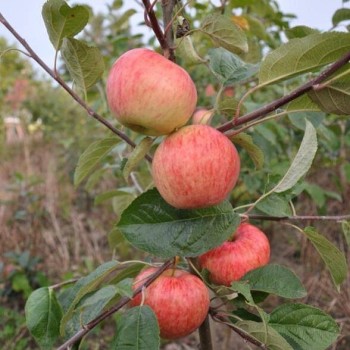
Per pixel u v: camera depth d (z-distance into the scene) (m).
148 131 0.29
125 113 0.28
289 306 0.33
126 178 0.32
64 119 2.27
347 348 0.69
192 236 0.30
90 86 0.34
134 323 0.29
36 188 1.46
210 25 0.33
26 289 0.97
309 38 0.27
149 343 0.28
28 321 0.33
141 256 1.04
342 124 0.79
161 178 0.29
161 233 0.31
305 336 0.31
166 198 0.29
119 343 0.28
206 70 0.77
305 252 0.89
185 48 0.41
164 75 0.27
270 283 0.33
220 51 0.39
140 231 0.31
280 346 0.31
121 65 0.28
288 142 0.79
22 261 1.00
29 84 2.54
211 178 0.28
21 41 0.32
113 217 1.28
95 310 0.32
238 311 0.35
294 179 0.31
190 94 0.29
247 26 0.58
